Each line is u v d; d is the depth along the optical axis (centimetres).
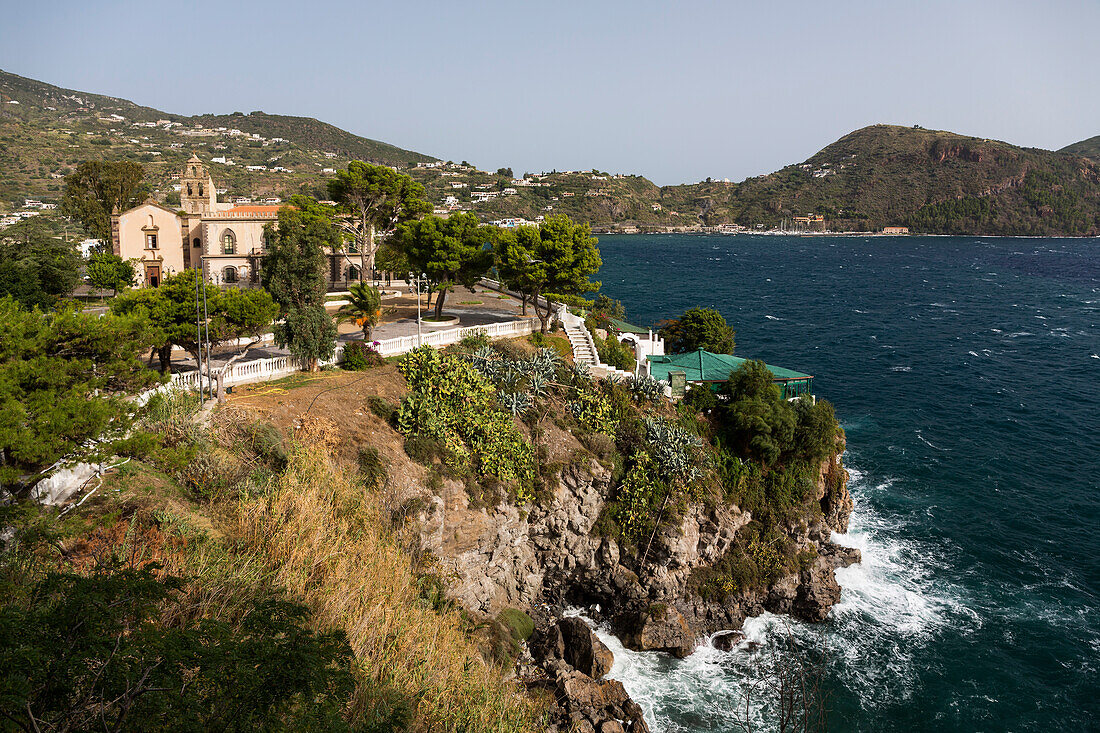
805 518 4966
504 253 6047
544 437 4631
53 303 6656
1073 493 6312
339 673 1599
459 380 4575
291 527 2898
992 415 8356
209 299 4156
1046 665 4203
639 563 4503
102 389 2744
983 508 6012
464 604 3978
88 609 1409
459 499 4025
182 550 2561
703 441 5144
